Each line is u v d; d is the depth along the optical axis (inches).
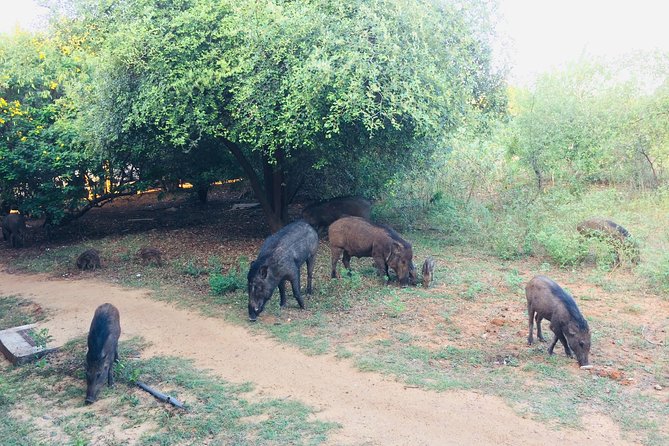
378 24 455.5
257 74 470.0
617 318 355.3
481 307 386.3
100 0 541.6
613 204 621.9
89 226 802.8
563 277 451.5
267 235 674.8
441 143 591.8
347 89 452.8
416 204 709.3
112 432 253.9
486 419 243.4
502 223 577.6
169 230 738.8
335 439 235.3
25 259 628.1
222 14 488.7
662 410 242.8
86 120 577.3
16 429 261.6
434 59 479.5
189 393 287.3
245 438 240.2
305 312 397.1
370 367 301.3
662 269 415.8
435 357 309.6
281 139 492.4
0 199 764.0
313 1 472.4
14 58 690.8
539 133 681.0
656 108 690.2
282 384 291.4
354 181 685.3
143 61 497.7
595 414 242.5
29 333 387.2
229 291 456.4
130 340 366.9
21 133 665.6
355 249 458.9
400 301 403.5
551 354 304.3
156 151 661.3
